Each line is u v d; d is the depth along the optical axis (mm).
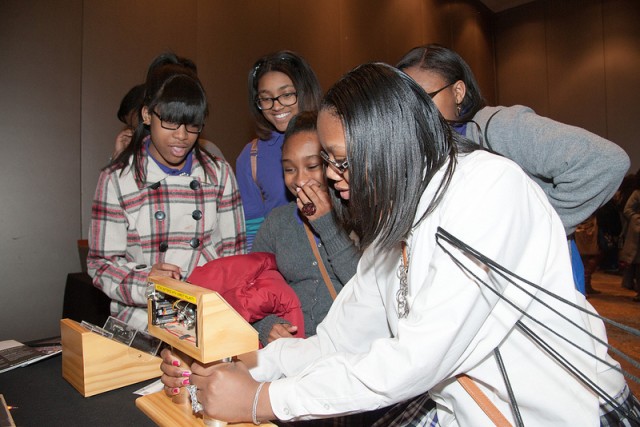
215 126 3158
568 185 996
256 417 651
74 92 2441
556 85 7234
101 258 1194
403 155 575
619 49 6730
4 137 2203
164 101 1130
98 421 758
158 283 776
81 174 2473
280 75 1587
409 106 582
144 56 2746
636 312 3955
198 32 3051
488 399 636
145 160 1272
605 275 6023
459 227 576
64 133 2406
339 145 605
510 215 578
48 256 2346
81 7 2463
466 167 627
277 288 1129
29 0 2277
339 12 4320
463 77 1122
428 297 564
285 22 3727
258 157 1694
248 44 3398
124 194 1222
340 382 599
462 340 558
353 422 1088
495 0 7328
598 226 5094
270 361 870
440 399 716
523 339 637
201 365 693
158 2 2820
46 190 2344
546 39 7309
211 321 654
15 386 913
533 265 608
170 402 797
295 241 1276
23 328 2254
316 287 1243
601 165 951
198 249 1318
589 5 6949
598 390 596
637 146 6602
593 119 6930
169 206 1274
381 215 606
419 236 654
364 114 569
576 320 642
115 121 2605
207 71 3107
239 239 1452
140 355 929
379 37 4898
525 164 1053
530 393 624
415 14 5590
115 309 1220
